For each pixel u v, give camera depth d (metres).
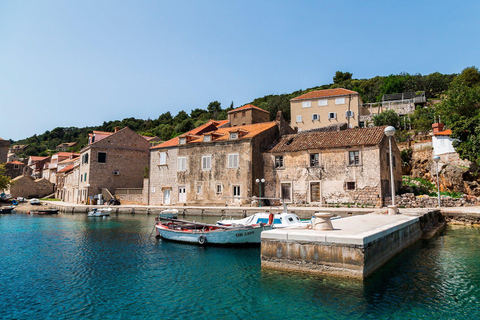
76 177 56.09
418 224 19.09
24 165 97.38
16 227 27.81
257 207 31.23
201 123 93.62
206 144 38.72
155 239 21.05
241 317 8.70
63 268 14.09
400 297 9.70
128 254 16.70
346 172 30.91
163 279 12.32
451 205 28.17
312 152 32.94
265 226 17.92
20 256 16.47
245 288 10.74
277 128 40.19
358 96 52.31
